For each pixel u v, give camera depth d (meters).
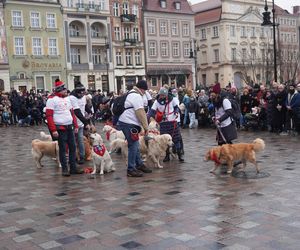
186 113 20.95
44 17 49.53
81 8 52.19
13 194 8.24
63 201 7.54
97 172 10.04
